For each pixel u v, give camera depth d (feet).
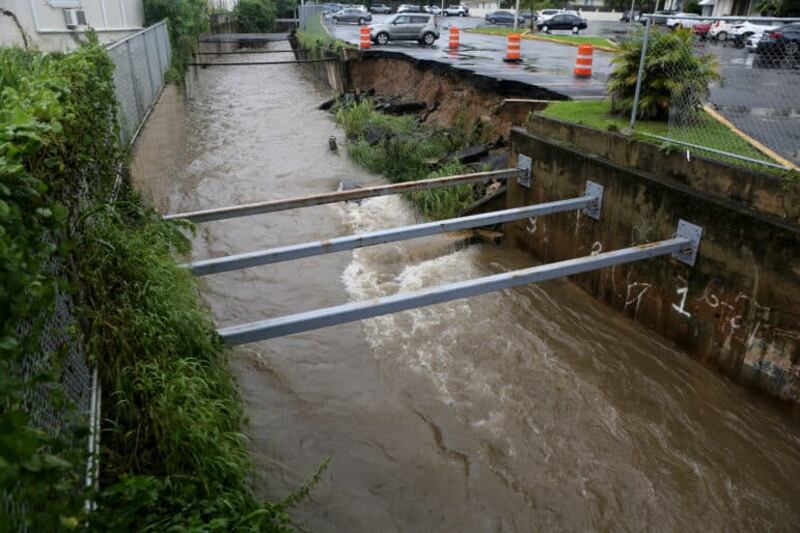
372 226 35.24
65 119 11.91
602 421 19.62
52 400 8.80
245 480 15.25
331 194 26.78
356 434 18.70
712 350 21.67
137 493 10.20
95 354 12.84
